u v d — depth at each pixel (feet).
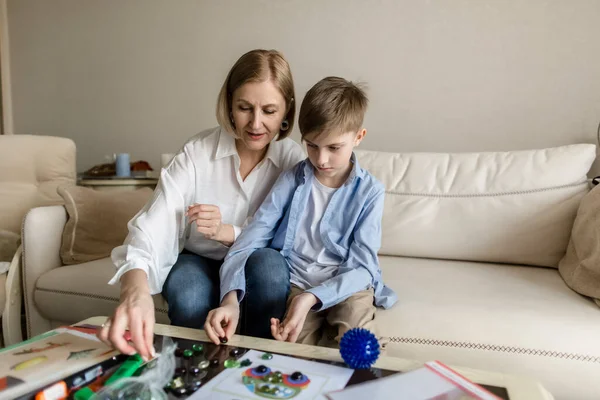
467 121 6.09
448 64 6.07
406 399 1.87
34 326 4.66
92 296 4.24
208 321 2.63
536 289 3.83
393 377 2.06
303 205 3.71
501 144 5.99
